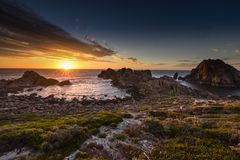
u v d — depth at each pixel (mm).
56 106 58375
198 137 14125
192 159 10328
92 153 11055
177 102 59188
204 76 171875
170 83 105875
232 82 152000
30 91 90000
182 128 15938
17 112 48438
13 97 70625
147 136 14383
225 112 32719
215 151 11281
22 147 11859
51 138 12234
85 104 63469
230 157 10453
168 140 13508
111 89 102438
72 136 12953
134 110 44000
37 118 33312
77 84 123625
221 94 107562
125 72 142000
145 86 97250
